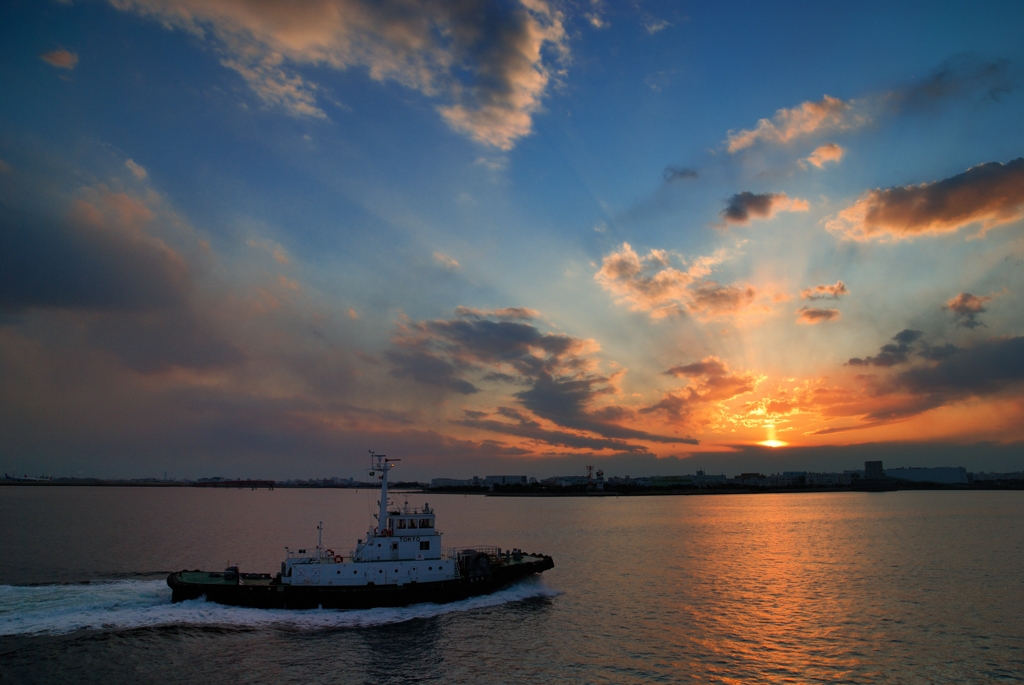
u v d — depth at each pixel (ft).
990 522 539.29
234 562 280.31
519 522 572.92
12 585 214.48
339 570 184.03
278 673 133.59
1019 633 169.89
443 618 176.04
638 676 136.05
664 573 262.88
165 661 138.92
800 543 379.14
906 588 229.86
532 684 130.41
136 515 593.83
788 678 136.05
